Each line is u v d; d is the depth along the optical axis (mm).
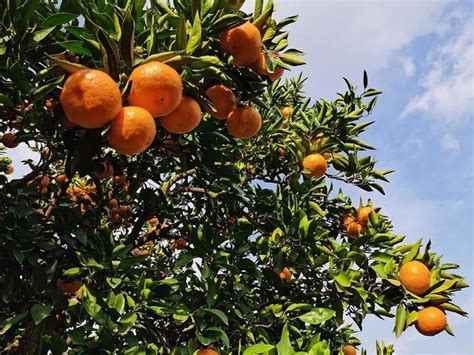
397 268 825
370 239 936
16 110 672
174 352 690
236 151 1026
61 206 829
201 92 583
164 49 635
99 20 608
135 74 501
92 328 651
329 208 1184
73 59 654
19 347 806
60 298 700
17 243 710
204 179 949
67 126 606
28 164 1153
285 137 1155
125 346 716
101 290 720
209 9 645
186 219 1071
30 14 594
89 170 581
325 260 885
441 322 751
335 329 1080
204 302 800
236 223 1000
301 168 1079
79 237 716
